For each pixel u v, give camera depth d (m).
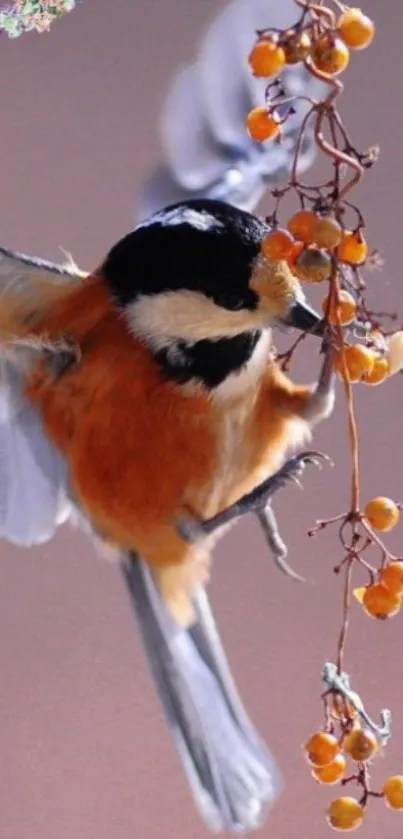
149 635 2.15
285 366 2.12
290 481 2.12
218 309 2.11
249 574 2.54
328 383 2.13
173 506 2.14
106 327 2.13
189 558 2.15
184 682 2.15
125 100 2.38
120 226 2.38
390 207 2.37
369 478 2.46
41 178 2.40
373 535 2.04
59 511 2.15
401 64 2.39
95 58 2.39
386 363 2.05
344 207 2.03
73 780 2.59
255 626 2.54
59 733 2.58
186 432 2.13
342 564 2.04
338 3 2.02
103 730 2.59
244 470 2.14
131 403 2.13
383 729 2.04
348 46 2.02
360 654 2.53
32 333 2.13
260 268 2.10
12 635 2.59
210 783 2.13
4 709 2.59
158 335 2.12
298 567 2.52
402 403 2.48
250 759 2.13
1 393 2.14
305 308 2.10
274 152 2.12
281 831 2.53
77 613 2.58
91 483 2.14
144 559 2.15
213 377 2.12
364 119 2.38
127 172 2.37
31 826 2.57
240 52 2.11
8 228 2.38
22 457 2.14
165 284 2.11
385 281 2.34
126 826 2.55
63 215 2.39
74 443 2.14
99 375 2.13
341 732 2.04
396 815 2.49
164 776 2.58
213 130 2.12
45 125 2.41
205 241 2.10
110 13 2.38
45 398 2.14
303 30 2.02
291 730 2.54
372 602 2.04
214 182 2.12
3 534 2.14
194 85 2.12
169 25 2.36
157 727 2.58
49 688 2.58
